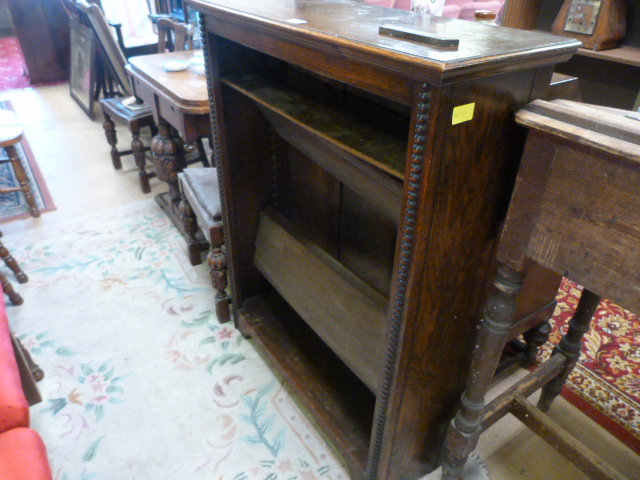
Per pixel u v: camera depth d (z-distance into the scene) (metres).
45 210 2.48
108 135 2.81
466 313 1.01
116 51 2.81
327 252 1.32
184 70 2.15
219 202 1.68
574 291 1.93
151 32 4.34
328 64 0.83
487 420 1.12
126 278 2.01
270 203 1.60
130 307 1.85
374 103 1.13
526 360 1.54
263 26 0.92
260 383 1.55
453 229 0.83
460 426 1.08
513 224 0.80
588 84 1.96
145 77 2.10
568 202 0.70
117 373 1.57
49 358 1.62
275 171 1.54
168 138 2.14
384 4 1.96
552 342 1.69
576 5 1.73
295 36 0.84
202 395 1.50
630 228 0.63
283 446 1.35
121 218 2.44
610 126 0.62
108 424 1.41
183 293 1.93
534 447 1.36
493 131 0.77
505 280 0.88
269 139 1.47
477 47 0.69
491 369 0.99
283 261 1.45
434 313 0.93
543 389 1.40
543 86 0.80
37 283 1.96
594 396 1.50
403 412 1.05
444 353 1.03
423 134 0.69
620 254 0.66
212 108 1.33
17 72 4.82
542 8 2.00
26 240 2.24
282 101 1.11
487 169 0.81
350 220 1.37
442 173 0.74
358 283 1.20
